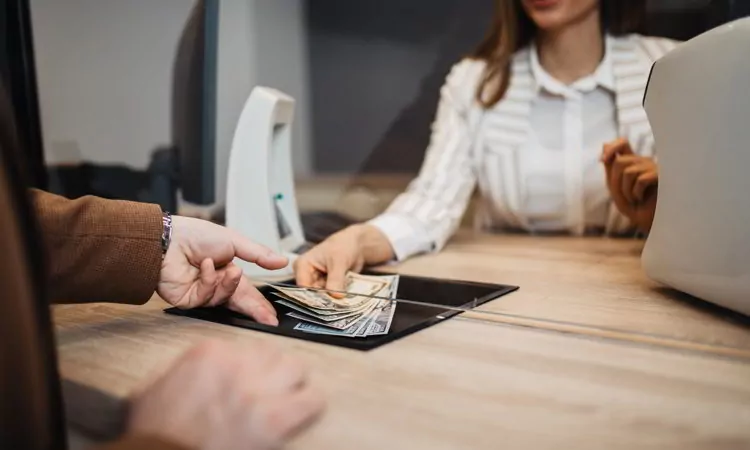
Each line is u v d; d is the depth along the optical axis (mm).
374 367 479
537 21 1140
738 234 540
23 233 346
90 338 582
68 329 614
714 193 563
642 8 936
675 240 638
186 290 674
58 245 595
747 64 506
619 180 947
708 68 549
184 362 391
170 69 988
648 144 967
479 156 1340
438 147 1300
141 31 976
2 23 911
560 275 822
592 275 814
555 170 1196
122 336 586
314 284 791
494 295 713
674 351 510
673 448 343
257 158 905
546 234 1233
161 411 358
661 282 693
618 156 956
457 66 1339
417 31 1213
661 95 630
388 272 901
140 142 1021
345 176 1122
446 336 564
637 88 975
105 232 622
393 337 554
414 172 1247
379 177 1188
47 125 961
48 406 341
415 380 449
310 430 361
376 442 351
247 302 654
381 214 1088
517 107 1277
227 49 921
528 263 917
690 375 455
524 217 1270
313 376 457
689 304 656
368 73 1133
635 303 667
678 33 845
